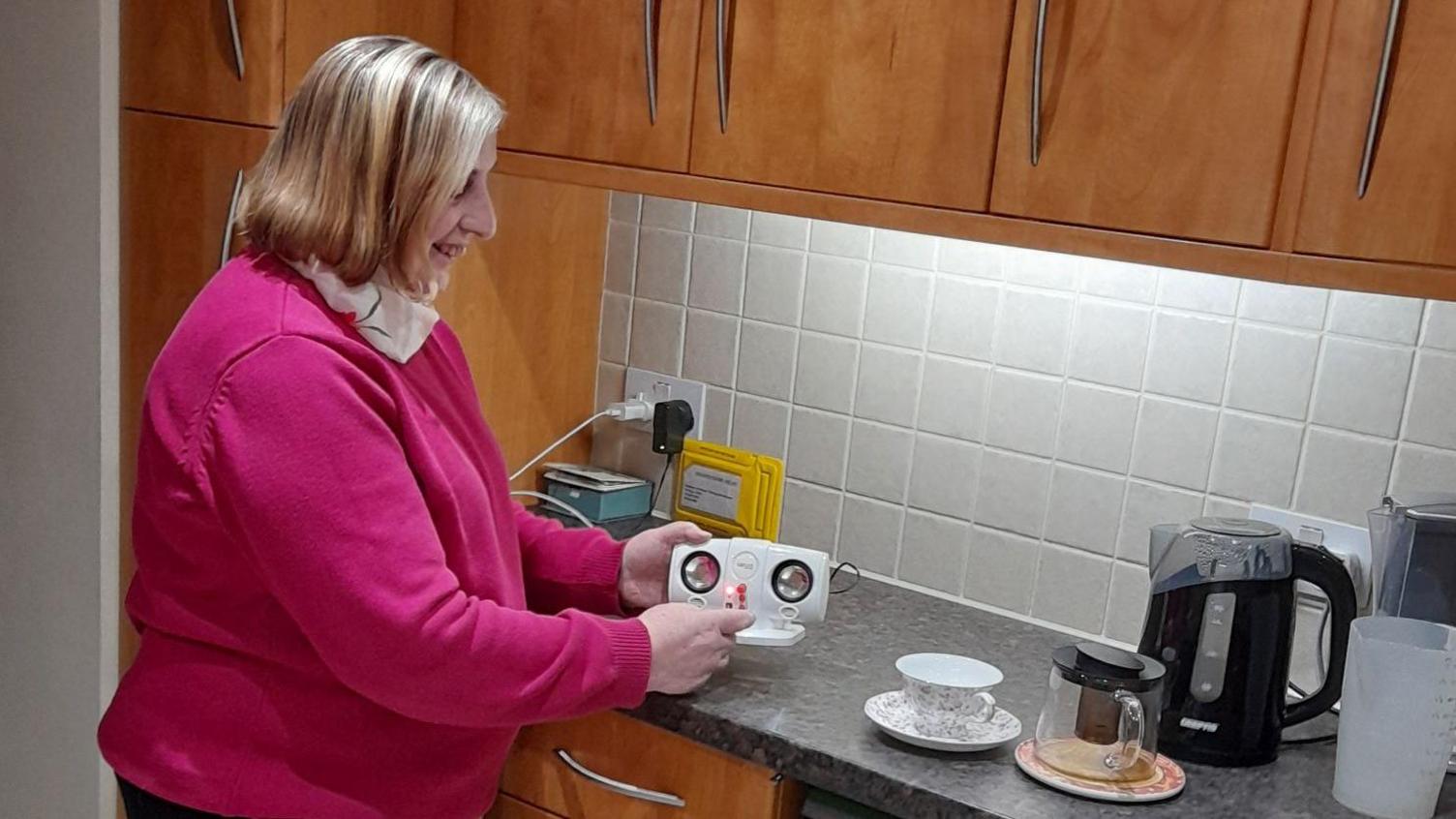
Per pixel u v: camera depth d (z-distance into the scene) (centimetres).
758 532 217
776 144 175
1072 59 154
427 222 140
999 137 160
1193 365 184
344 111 136
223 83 188
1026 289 195
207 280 194
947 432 204
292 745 141
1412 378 170
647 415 230
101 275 199
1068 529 195
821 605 172
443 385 154
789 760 153
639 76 184
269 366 131
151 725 143
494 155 147
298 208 136
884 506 210
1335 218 141
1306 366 176
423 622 132
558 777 174
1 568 220
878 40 166
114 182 199
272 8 181
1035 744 154
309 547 129
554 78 192
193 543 138
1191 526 162
